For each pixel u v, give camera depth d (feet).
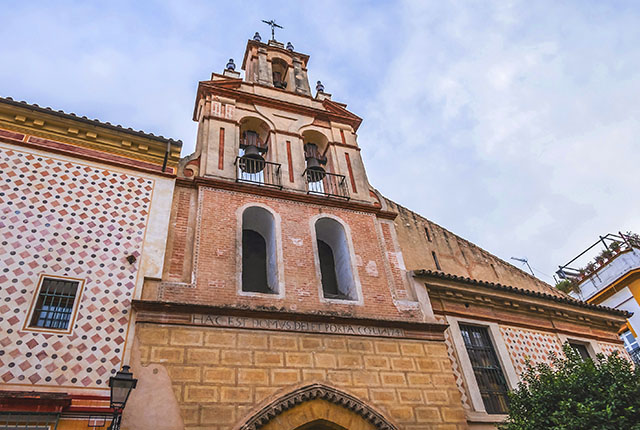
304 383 36.27
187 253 40.50
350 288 45.60
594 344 57.31
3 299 31.96
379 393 38.24
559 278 97.19
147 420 30.73
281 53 71.36
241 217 44.39
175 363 33.71
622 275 84.43
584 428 30.71
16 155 39.19
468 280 51.21
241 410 33.30
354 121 62.34
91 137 43.55
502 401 45.11
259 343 36.94
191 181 45.03
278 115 57.67
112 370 31.96
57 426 28.30
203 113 53.52
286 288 41.34
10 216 35.83
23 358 30.22
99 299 34.76
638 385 32.17
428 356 42.29
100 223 38.75
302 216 47.50
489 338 49.88
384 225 52.13
